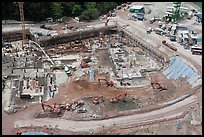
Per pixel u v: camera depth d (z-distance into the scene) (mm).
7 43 184500
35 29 190875
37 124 128875
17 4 192875
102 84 154125
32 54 175500
